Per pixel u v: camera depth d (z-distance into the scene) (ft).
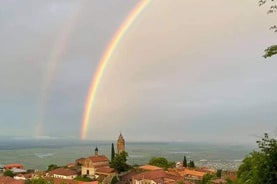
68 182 485.56
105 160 652.89
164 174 506.07
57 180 481.46
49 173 609.42
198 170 619.67
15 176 635.66
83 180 575.79
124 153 626.23
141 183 497.46
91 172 619.67
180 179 490.08
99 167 625.82
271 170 67.31
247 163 102.89
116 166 599.98
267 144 69.87
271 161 67.82
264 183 67.46
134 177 512.22
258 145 70.49
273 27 72.43
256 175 69.10
